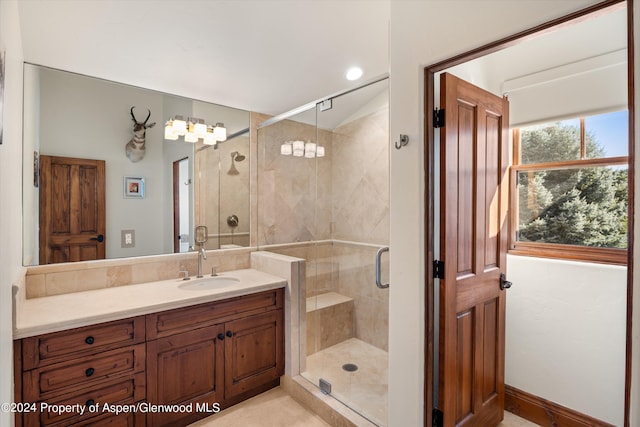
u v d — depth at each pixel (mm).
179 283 2355
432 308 1568
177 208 2551
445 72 1611
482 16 1297
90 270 2145
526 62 2104
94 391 1669
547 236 2086
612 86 1771
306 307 2514
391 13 1646
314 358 2424
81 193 2133
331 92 2773
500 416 2002
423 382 1544
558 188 2041
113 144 2262
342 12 1928
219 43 2057
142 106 2385
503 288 1979
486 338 1871
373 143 2191
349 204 2350
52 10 1636
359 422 1897
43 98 1993
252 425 2035
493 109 1891
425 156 1529
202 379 2057
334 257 2416
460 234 1648
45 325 1510
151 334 1849
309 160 2666
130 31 1849
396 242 1637
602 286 1789
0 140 993
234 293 2168
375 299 2143
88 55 1973
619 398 1735
